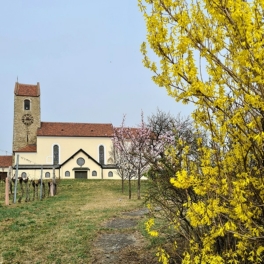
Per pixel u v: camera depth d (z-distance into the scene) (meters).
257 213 3.07
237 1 2.59
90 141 54.00
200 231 4.05
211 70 2.87
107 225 10.67
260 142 2.72
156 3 3.09
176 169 4.11
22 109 55.25
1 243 8.52
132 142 23.05
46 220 11.77
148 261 6.25
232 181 3.01
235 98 2.88
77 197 22.02
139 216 12.26
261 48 2.63
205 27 3.03
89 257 7.11
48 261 6.96
